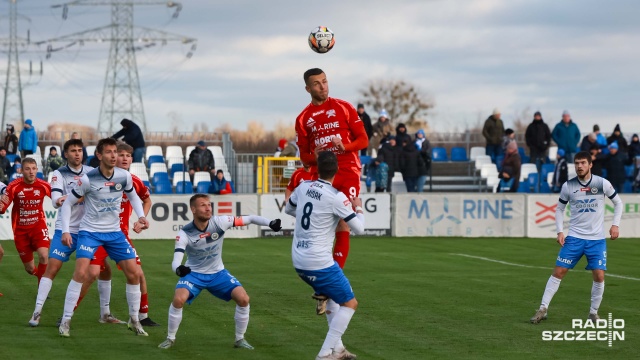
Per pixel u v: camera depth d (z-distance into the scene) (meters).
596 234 15.98
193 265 13.27
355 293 19.42
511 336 14.61
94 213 14.18
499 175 37.00
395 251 28.83
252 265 24.78
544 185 40.72
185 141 44.28
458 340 14.24
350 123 13.80
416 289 20.11
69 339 13.96
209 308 17.20
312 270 12.20
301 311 17.02
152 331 14.81
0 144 41.53
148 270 23.31
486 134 43.47
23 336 14.15
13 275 22.16
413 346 13.75
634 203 34.66
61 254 15.10
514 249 29.72
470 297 18.92
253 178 40.22
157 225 32.47
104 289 15.40
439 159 47.00
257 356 12.90
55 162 35.62
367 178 41.97
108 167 14.10
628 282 21.59
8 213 31.86
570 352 13.42
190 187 38.97
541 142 40.69
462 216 34.03
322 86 13.71
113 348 13.29
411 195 33.91
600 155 36.16
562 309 17.39
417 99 88.44
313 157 14.06
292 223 33.22
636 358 13.07
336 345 12.66
